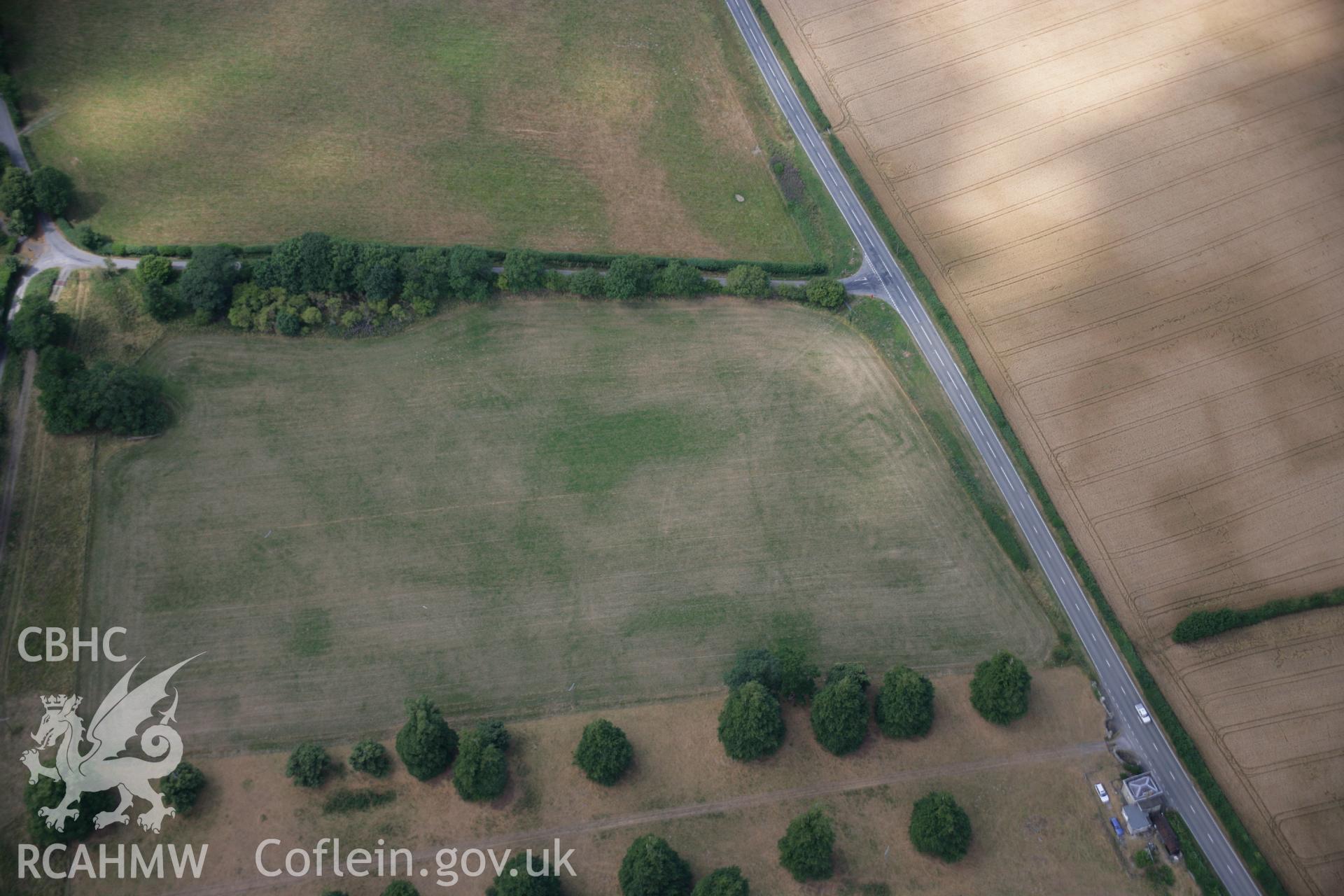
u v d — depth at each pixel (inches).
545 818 4276.6
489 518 5002.5
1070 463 5324.8
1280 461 5344.5
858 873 4220.0
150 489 4936.0
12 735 4284.0
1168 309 5826.8
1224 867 4347.9
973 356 5644.7
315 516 4938.5
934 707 4628.4
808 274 5925.2
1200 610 4906.5
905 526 5113.2
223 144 6067.9
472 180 6092.5
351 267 5457.7
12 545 4709.6
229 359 5354.3
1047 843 4338.1
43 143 5940.0
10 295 5378.9
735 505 5123.0
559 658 4655.5
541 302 5698.8
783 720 4554.6
